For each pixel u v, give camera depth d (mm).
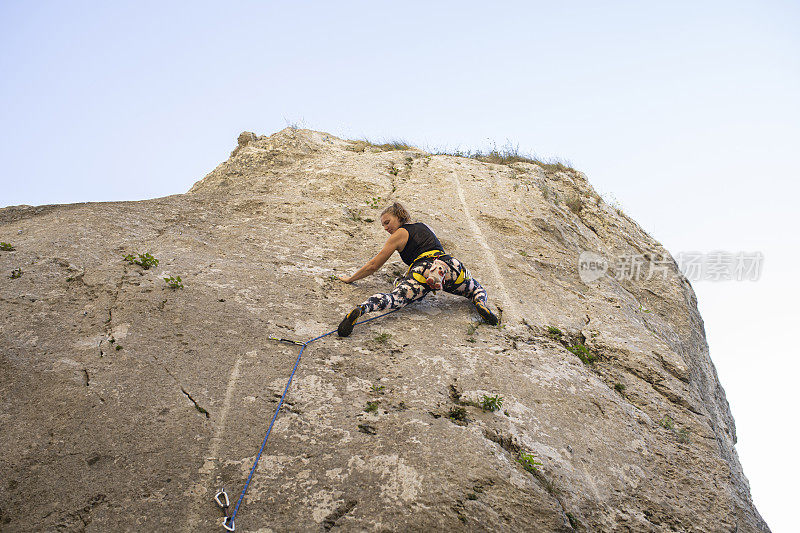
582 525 3330
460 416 3799
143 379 3611
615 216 10031
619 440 4109
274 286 4996
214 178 9320
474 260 6379
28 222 5727
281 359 4055
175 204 6707
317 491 3057
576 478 3617
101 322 4070
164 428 3295
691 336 7828
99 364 3672
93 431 3203
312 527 2859
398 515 2969
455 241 6762
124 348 3830
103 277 4594
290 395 3717
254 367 3916
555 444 3814
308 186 8008
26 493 2826
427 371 4219
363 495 3062
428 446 3408
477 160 10305
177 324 4176
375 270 5090
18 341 3752
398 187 8305
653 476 3941
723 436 5633
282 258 5598
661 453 4188
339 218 6809
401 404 3814
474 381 4203
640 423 4422
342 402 3742
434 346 4555
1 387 3395
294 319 4570
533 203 8359
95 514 2783
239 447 3264
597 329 5637
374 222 6961
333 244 6133
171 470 3059
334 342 4383
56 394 3402
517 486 3277
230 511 2885
